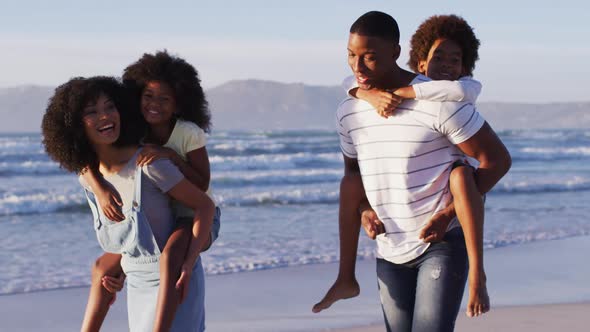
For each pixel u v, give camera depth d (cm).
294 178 2311
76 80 337
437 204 329
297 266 901
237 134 5481
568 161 3384
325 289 777
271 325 625
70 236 1203
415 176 328
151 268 340
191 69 364
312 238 1132
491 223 1304
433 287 324
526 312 655
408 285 342
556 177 2502
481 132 319
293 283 805
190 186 338
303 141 4259
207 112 377
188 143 356
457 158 331
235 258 951
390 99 324
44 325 643
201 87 369
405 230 335
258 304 706
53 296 754
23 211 1555
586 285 788
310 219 1386
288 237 1141
